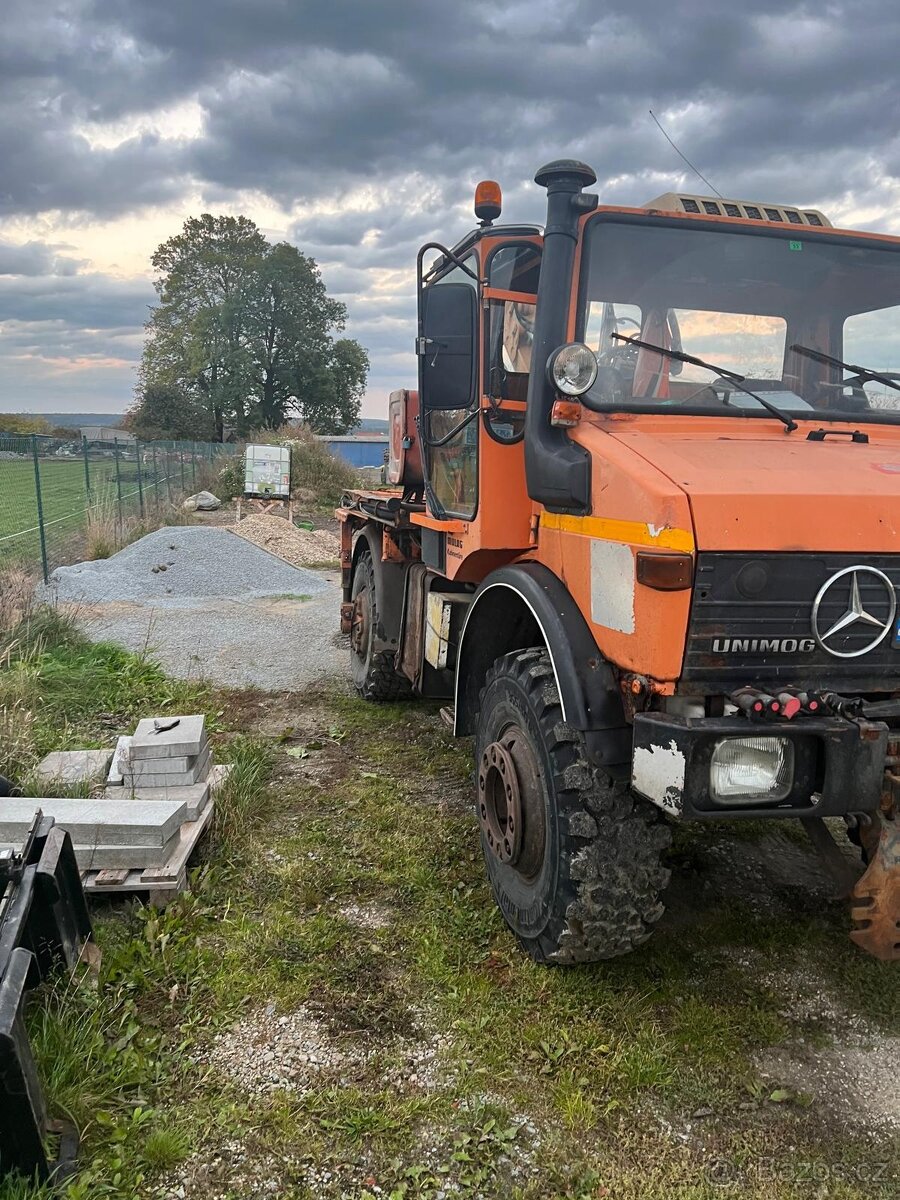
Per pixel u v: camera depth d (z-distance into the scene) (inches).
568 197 122.1
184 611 376.2
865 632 99.0
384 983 118.4
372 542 240.1
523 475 142.9
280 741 215.3
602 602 109.0
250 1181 86.7
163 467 861.2
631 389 125.4
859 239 138.1
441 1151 91.0
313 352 2170.3
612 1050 105.7
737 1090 100.6
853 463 109.7
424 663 201.2
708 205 134.1
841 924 135.8
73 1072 96.5
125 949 120.9
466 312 139.0
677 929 133.1
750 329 134.2
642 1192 86.6
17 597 286.4
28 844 113.5
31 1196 79.7
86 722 220.1
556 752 112.5
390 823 167.6
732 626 95.7
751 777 94.8
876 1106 98.7
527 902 120.4
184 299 2212.1
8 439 397.1
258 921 132.9
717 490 95.7
